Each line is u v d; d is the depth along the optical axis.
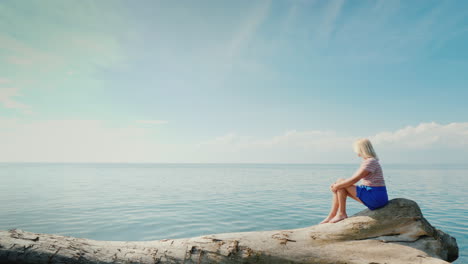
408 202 3.67
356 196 3.80
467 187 22.38
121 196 15.90
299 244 3.23
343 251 3.16
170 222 9.05
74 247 2.61
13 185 22.33
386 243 3.27
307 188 21.97
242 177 40.53
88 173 50.12
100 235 7.44
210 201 14.09
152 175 45.41
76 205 12.21
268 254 3.05
